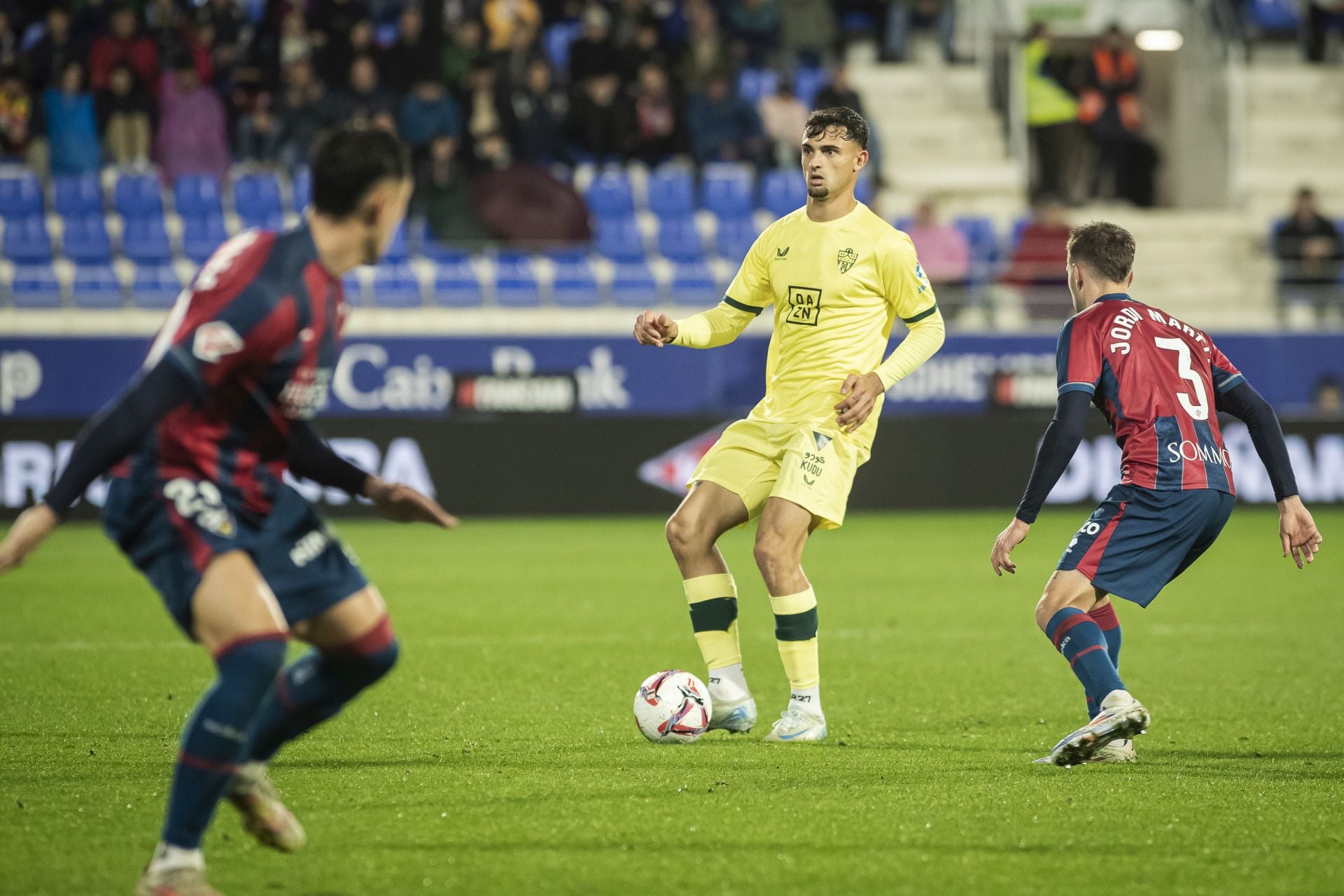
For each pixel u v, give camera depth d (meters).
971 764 18.48
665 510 59.91
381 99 66.25
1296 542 18.66
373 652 13.33
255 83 67.62
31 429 54.34
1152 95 83.25
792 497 20.19
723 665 20.59
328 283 12.70
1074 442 18.06
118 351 55.91
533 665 27.39
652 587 40.34
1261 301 72.94
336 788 16.83
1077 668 17.98
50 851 13.92
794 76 78.44
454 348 58.69
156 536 12.42
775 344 21.19
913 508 61.44
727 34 77.31
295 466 13.80
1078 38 83.19
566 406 59.66
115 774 17.47
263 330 12.19
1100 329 18.62
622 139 69.69
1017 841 14.48
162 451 12.49
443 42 68.62
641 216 70.12
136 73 66.12
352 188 12.50
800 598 20.23
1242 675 27.03
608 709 22.73
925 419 61.44
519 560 46.84
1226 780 17.50
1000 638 31.55
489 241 65.81
